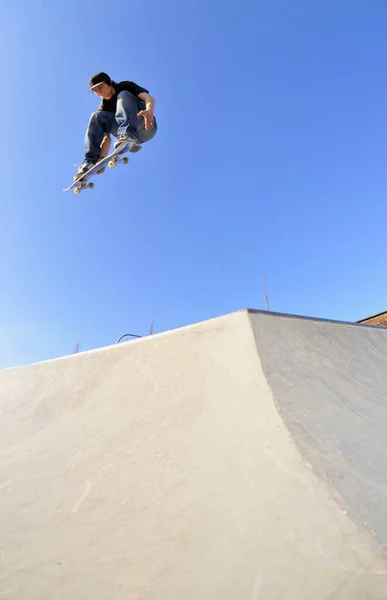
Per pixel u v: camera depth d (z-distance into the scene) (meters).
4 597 0.80
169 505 1.03
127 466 1.27
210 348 1.89
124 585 0.80
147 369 1.99
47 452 1.53
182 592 0.76
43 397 2.27
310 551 0.80
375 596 0.67
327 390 1.61
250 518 0.92
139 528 0.96
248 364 1.64
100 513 1.05
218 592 0.75
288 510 0.91
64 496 1.17
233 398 1.46
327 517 0.87
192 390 1.64
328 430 1.27
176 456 1.24
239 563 0.81
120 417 1.66
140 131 3.52
